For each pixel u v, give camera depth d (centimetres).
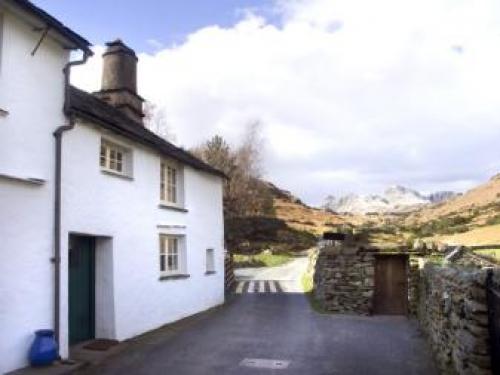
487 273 704
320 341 1274
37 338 932
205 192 1894
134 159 1362
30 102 952
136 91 1875
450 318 898
